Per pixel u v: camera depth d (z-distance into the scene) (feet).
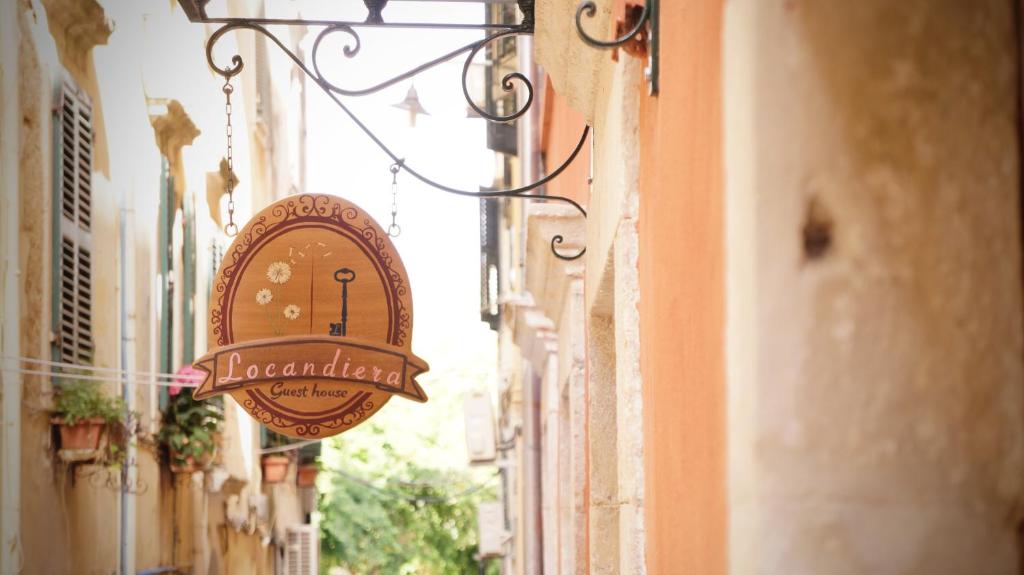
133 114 31.42
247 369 18.04
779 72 6.04
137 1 31.01
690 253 8.59
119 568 29.68
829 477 5.87
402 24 15.92
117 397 28.94
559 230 21.45
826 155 5.95
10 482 21.97
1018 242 5.86
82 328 26.66
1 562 21.36
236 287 18.57
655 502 11.25
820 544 5.85
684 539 9.04
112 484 28.68
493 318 57.31
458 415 105.70
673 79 9.71
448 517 100.94
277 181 61.62
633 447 13.03
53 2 24.91
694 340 8.34
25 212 23.24
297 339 18.11
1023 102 5.94
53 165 25.02
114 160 29.76
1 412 21.59
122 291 30.42
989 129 5.91
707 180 7.69
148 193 33.37
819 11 6.00
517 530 53.31
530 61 35.01
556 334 29.12
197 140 39.73
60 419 24.47
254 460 51.39
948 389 5.83
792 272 5.95
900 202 5.89
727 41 6.76
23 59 23.22
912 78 5.93
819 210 5.94
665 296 10.25
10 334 22.17
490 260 56.49
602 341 19.04
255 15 53.11
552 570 29.91
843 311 5.90
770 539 5.90
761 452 5.96
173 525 35.96
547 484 32.45
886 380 5.85
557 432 28.09
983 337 5.84
